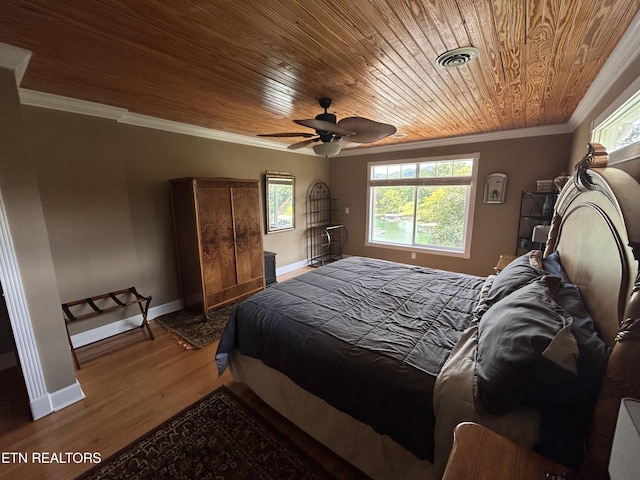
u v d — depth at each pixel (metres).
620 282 0.97
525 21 1.31
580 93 2.30
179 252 3.38
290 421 1.76
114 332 2.92
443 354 1.34
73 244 2.58
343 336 1.54
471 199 4.20
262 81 2.02
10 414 1.86
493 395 1.01
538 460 0.76
